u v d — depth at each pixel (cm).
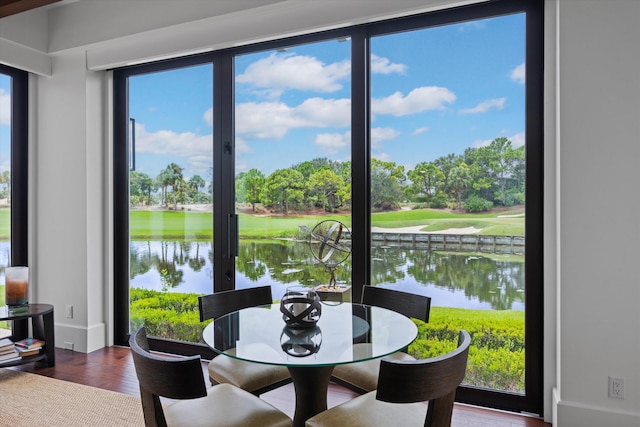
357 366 213
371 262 296
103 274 379
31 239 382
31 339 338
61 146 375
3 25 337
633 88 212
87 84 367
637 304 212
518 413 254
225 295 252
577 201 222
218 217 339
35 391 286
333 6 288
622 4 214
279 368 217
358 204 295
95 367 329
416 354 282
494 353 264
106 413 256
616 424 214
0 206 366
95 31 352
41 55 371
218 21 317
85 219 365
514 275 260
